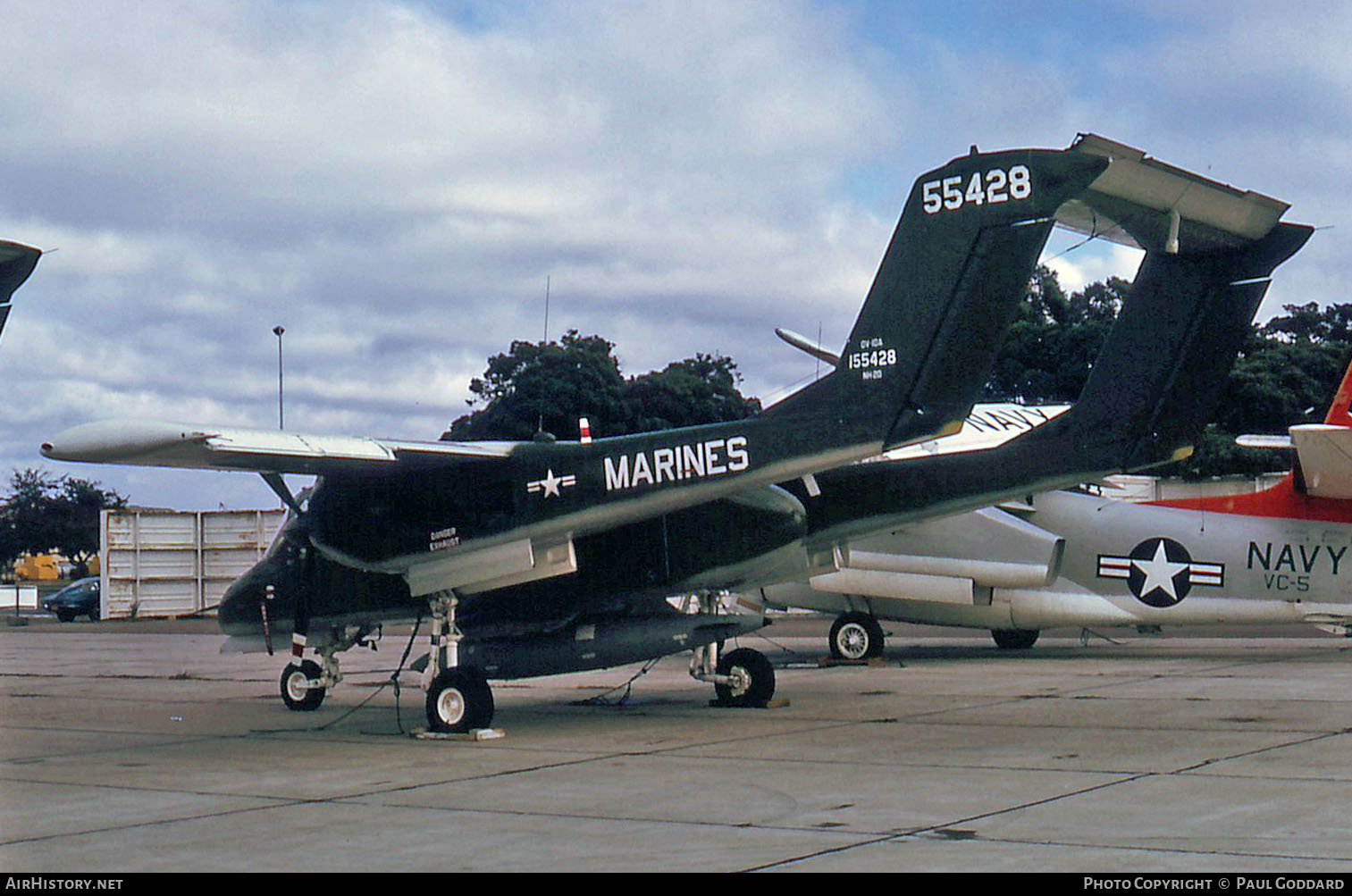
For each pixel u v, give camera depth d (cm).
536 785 934
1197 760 982
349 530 1234
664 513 1166
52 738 1277
